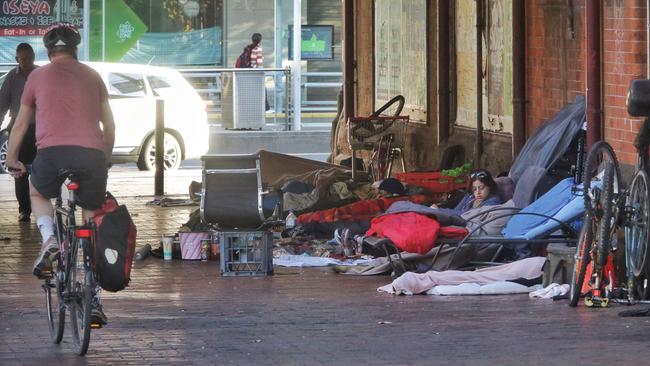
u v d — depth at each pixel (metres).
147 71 48.84
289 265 26.38
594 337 17.73
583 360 16.09
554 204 24.75
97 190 17.16
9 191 39.66
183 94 49.22
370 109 42.06
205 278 24.84
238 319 19.66
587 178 20.67
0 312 20.42
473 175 27.27
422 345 17.23
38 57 68.75
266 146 60.75
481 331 18.31
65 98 17.27
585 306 20.52
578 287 20.41
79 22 68.94
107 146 17.95
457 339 17.67
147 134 48.22
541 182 26.42
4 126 47.34
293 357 16.44
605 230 20.34
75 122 17.23
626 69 26.02
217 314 20.22
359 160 38.78
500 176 29.20
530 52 30.58
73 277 17.00
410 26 38.25
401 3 39.03
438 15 35.41
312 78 75.25
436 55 36.22
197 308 20.89
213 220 25.08
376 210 29.05
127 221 17.09
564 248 22.14
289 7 73.62
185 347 17.19
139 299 22.02
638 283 20.58
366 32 42.06
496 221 25.56
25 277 24.98
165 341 17.67
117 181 42.53
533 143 27.81
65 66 17.45
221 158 24.98
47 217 17.59
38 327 18.98
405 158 38.22
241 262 25.14
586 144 26.41
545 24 29.80
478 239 24.05
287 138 61.09
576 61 28.56
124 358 16.52
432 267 24.56
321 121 71.62
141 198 38.19
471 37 34.00
